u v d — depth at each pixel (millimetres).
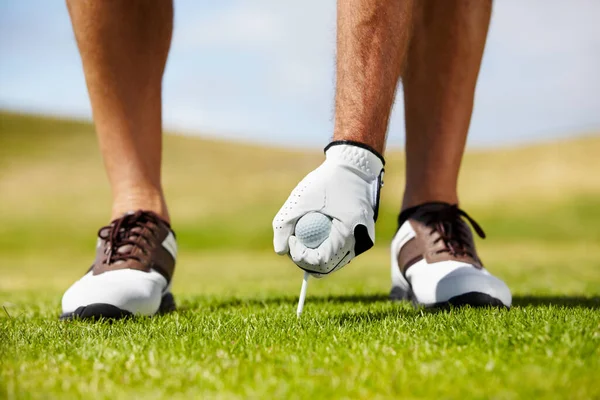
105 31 2160
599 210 20188
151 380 1130
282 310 2217
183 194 22469
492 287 2027
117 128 2270
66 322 1888
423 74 2236
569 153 25297
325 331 1565
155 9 2260
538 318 1632
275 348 1381
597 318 1620
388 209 19953
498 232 18875
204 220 19922
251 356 1300
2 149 27297
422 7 2203
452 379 1081
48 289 4777
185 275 6918
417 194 2326
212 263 11094
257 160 27703
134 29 2209
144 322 1868
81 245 17750
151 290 2104
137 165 2301
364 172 1607
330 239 1578
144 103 2293
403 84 2322
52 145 28594
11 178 24047
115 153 2289
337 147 1611
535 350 1270
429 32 2197
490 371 1123
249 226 19375
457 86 2223
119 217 2268
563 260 9023
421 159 2312
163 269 2244
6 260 13828
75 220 20047
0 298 3525
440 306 2059
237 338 1515
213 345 1431
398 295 2471
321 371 1157
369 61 1581
